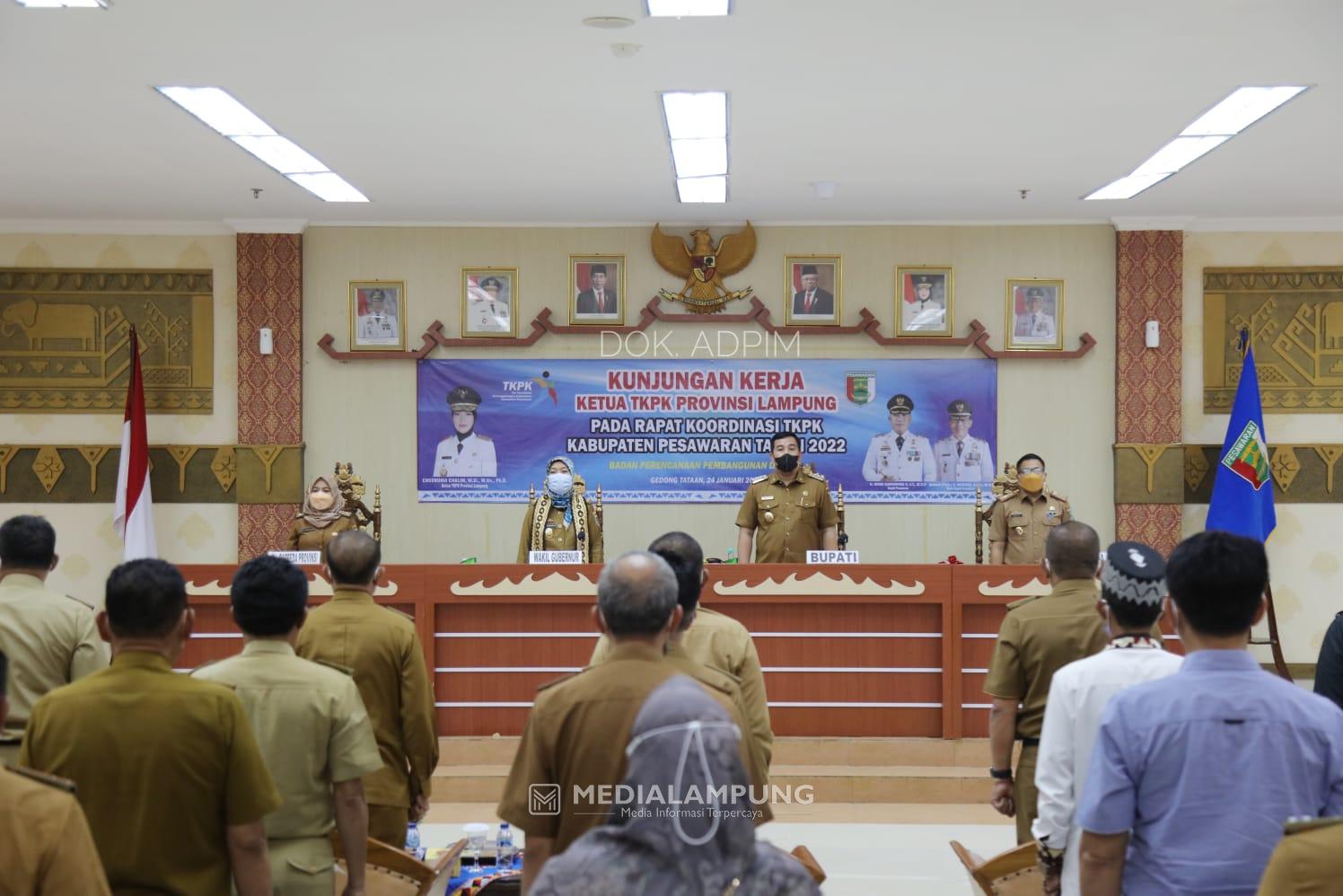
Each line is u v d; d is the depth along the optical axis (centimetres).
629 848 182
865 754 692
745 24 536
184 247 1016
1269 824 241
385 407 1021
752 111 677
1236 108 670
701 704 187
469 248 1016
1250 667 252
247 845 282
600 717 261
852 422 1015
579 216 992
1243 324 1002
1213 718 246
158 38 554
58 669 401
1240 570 248
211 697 280
